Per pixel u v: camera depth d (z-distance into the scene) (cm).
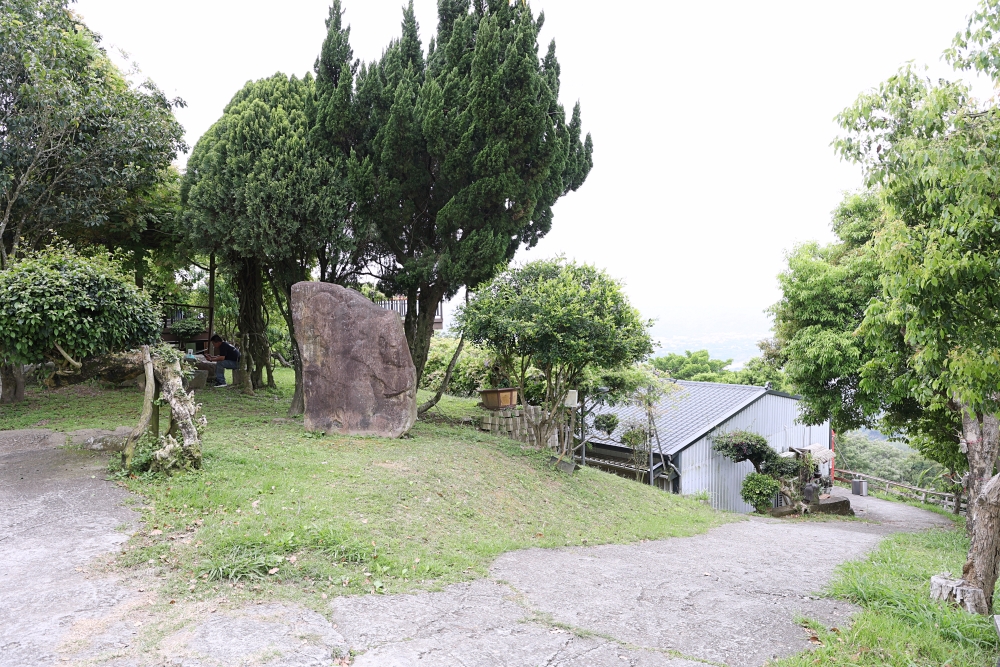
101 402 1222
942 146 554
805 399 1680
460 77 1247
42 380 1291
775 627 506
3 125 1010
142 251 1620
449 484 856
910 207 651
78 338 778
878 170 637
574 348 1038
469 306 1155
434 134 1175
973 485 1105
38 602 432
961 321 579
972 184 524
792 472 1912
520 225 1235
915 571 778
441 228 1191
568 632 457
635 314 1119
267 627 410
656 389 1653
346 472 798
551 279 1123
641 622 498
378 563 551
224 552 525
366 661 378
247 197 1126
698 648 452
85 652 366
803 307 1543
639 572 666
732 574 708
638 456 1819
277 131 1193
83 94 1060
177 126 1248
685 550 861
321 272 1275
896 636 474
